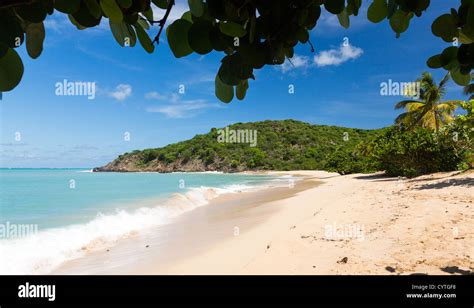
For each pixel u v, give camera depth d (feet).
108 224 39.60
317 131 328.29
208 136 358.02
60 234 33.12
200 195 75.92
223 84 2.58
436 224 24.77
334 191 69.36
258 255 21.52
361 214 33.09
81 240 30.55
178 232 35.04
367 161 134.92
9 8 2.21
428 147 75.87
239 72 2.42
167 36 2.52
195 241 29.60
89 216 46.11
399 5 3.03
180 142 368.07
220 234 32.07
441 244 20.33
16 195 80.84
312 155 279.08
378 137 108.88
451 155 76.07
